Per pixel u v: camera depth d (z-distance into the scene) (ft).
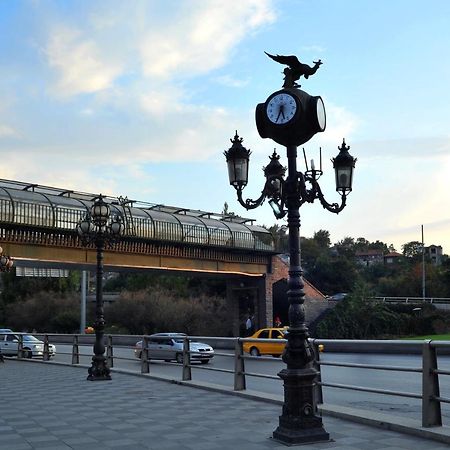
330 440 26.40
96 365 58.13
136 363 93.15
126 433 29.50
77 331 217.56
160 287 209.46
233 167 29.76
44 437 28.91
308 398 26.78
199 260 145.18
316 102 27.76
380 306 189.06
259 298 163.94
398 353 88.79
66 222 113.60
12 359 98.53
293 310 27.78
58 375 65.31
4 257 91.97
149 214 133.59
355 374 62.08
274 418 33.22
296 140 28.35
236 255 153.99
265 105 28.32
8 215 105.81
